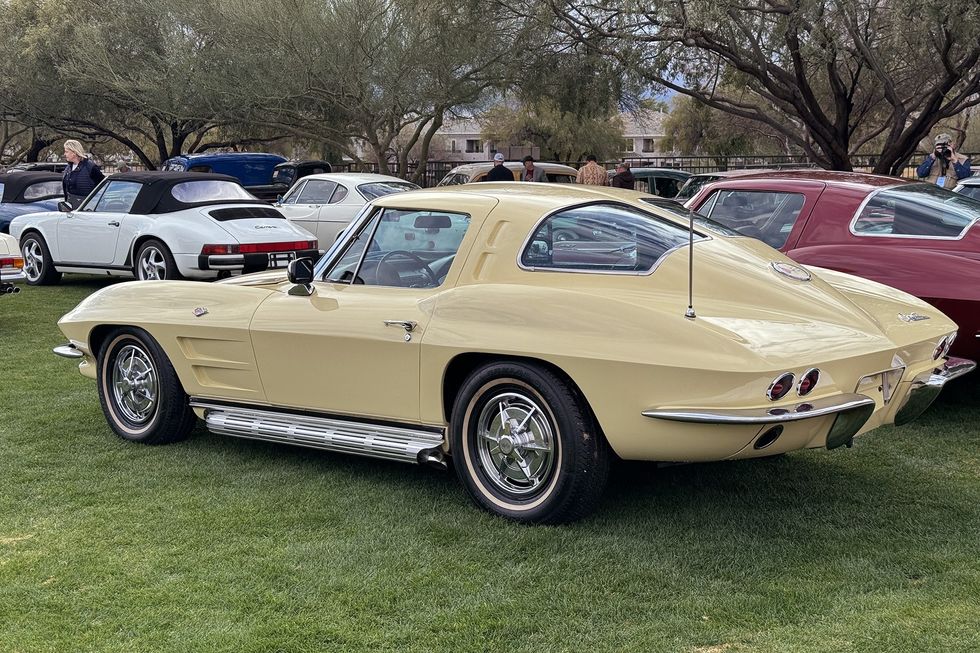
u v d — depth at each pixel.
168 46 25.67
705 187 7.44
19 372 7.60
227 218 11.38
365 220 4.98
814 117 19.59
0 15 31.55
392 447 4.58
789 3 17.61
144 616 3.44
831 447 4.02
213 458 5.32
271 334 4.90
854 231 6.46
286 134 35.78
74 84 30.91
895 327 4.42
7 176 15.32
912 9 15.57
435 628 3.34
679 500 4.59
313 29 23.52
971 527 4.27
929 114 18.52
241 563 3.90
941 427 5.95
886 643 3.15
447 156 67.69
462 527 4.26
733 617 3.39
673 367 3.78
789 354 3.81
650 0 17.77
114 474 5.06
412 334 4.43
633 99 23.53
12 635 3.30
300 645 3.23
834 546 4.04
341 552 4.00
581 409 4.08
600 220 4.45
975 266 5.80
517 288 4.30
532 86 23.14
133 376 5.62
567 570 3.80
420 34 23.23
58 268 12.59
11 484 4.89
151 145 51.00
